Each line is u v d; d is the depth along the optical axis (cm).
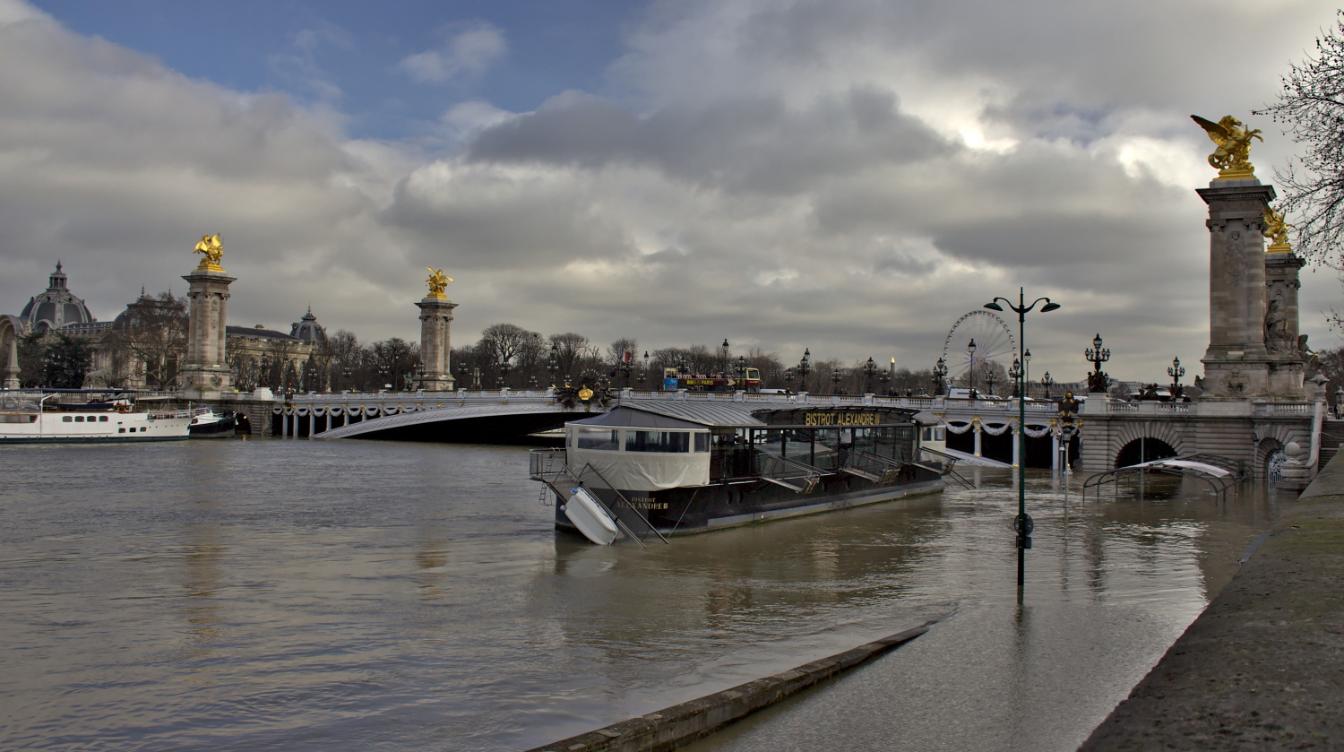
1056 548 5612
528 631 3622
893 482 8600
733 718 2464
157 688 2916
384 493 8400
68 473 10012
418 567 4925
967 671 2925
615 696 2831
